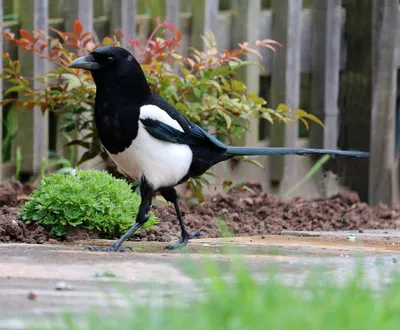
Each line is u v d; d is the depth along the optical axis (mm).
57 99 12094
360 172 16297
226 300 5449
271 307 5375
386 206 15961
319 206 13789
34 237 9664
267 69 15000
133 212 10211
